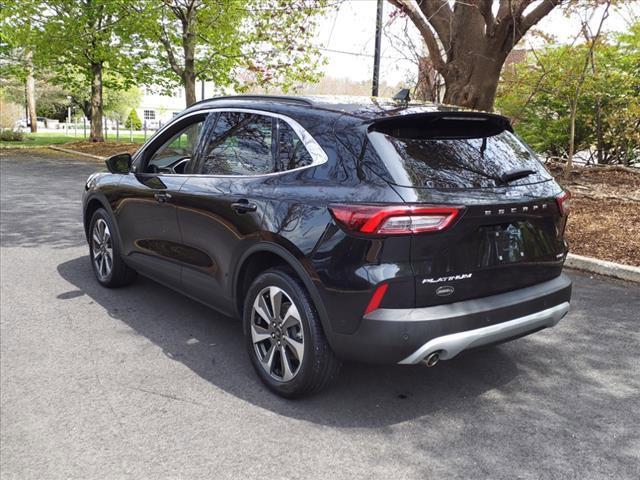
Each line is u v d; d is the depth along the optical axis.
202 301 4.39
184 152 4.57
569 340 4.50
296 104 3.77
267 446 3.05
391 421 3.31
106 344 4.35
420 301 3.02
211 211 3.98
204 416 3.34
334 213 3.10
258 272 3.89
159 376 3.84
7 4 19.84
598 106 12.44
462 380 3.83
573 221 8.01
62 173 16.30
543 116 13.67
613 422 3.33
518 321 3.31
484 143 3.52
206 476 2.80
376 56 10.45
